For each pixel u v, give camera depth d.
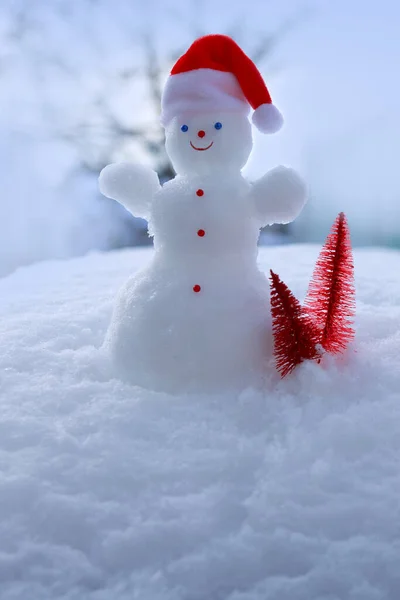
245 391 0.43
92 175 1.93
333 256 0.47
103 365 0.49
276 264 0.90
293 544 0.32
